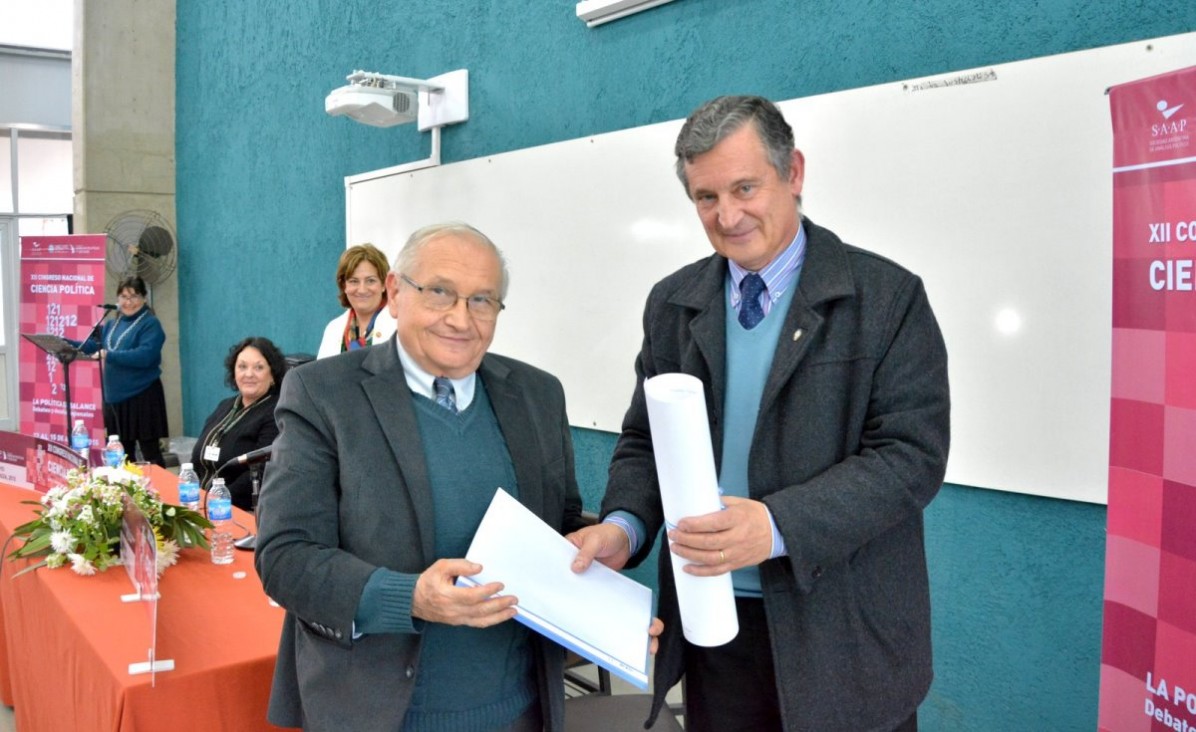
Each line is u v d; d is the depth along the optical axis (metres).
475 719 1.20
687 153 1.10
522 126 3.45
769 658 1.21
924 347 1.11
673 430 0.99
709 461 1.01
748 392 1.19
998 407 2.02
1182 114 1.30
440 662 1.19
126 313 5.57
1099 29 1.84
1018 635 2.04
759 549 1.01
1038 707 2.01
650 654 1.15
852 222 2.29
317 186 4.98
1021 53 1.96
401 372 1.23
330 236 4.90
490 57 3.57
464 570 1.03
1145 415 1.37
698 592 1.06
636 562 1.31
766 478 1.15
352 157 4.63
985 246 2.02
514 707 1.25
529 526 1.16
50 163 8.45
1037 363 1.95
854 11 2.29
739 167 1.07
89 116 6.68
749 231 1.11
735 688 1.25
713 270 1.26
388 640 1.13
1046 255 1.92
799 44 2.44
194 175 6.66
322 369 1.22
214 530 2.25
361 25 4.43
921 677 1.17
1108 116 1.80
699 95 2.73
